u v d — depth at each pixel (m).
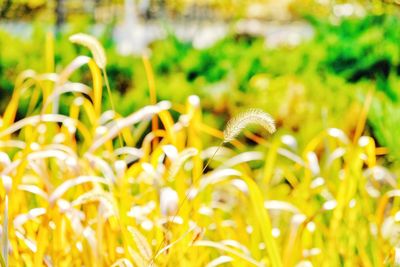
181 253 2.50
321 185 3.20
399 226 2.90
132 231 2.38
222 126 4.92
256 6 17.64
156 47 5.30
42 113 2.86
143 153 2.90
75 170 2.54
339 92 4.90
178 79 5.00
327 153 3.30
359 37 5.27
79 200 2.40
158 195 2.72
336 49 5.23
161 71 5.18
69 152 2.79
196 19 17.08
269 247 2.42
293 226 2.57
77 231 2.48
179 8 16.78
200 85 4.98
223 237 2.65
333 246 2.73
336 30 5.39
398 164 4.29
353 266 2.83
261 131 4.66
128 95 4.92
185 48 5.35
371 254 2.93
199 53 5.22
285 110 4.86
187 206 2.53
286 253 2.54
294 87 4.91
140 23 14.28
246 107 4.92
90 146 2.88
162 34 6.14
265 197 2.92
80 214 2.65
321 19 5.66
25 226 2.81
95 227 2.66
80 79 5.00
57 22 12.66
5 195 2.55
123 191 2.57
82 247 2.50
